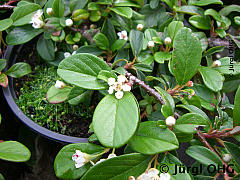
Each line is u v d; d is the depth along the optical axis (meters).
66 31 0.14
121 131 0.08
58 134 0.12
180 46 0.10
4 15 0.16
